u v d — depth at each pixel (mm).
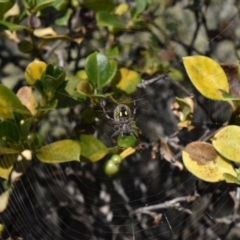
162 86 726
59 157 577
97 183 745
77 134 649
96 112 643
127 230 756
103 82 609
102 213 750
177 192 750
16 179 665
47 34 667
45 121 717
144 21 694
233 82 582
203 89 575
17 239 665
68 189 739
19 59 747
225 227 737
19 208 688
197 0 749
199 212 731
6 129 579
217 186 690
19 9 669
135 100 700
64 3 672
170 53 708
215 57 751
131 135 638
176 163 661
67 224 745
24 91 613
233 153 568
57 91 600
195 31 741
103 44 707
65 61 709
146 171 752
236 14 756
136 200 752
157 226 741
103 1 671
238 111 590
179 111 659
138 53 703
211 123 697
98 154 612
